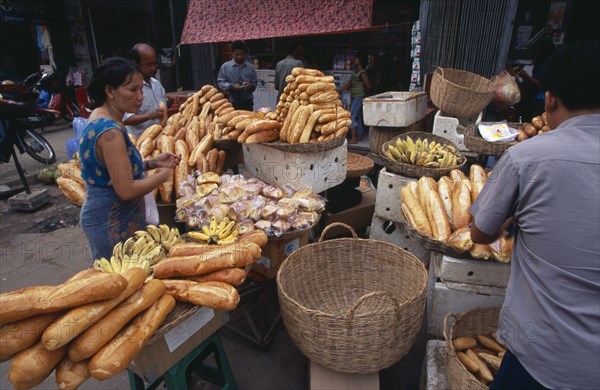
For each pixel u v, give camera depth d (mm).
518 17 5953
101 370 1220
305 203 2379
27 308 1185
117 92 1906
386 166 3107
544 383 1188
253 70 5441
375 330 1683
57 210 4789
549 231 1122
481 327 2084
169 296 1544
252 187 2514
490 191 1271
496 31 4996
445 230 2117
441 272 2135
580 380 1131
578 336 1107
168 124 3420
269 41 8227
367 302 2373
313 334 1740
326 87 2672
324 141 2574
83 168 1979
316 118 2613
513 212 1257
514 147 1229
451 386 1743
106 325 1285
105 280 1284
